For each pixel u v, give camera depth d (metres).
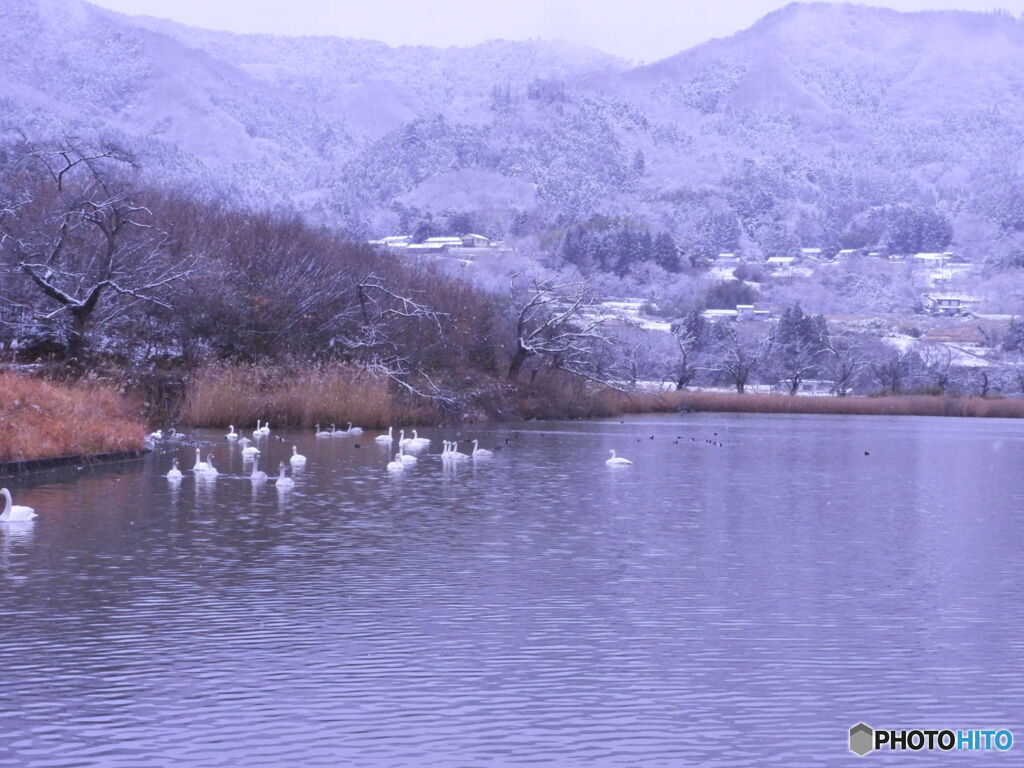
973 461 61.28
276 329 75.56
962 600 23.11
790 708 16.16
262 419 68.06
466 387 87.56
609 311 122.88
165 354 72.19
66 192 73.06
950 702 16.53
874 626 20.80
